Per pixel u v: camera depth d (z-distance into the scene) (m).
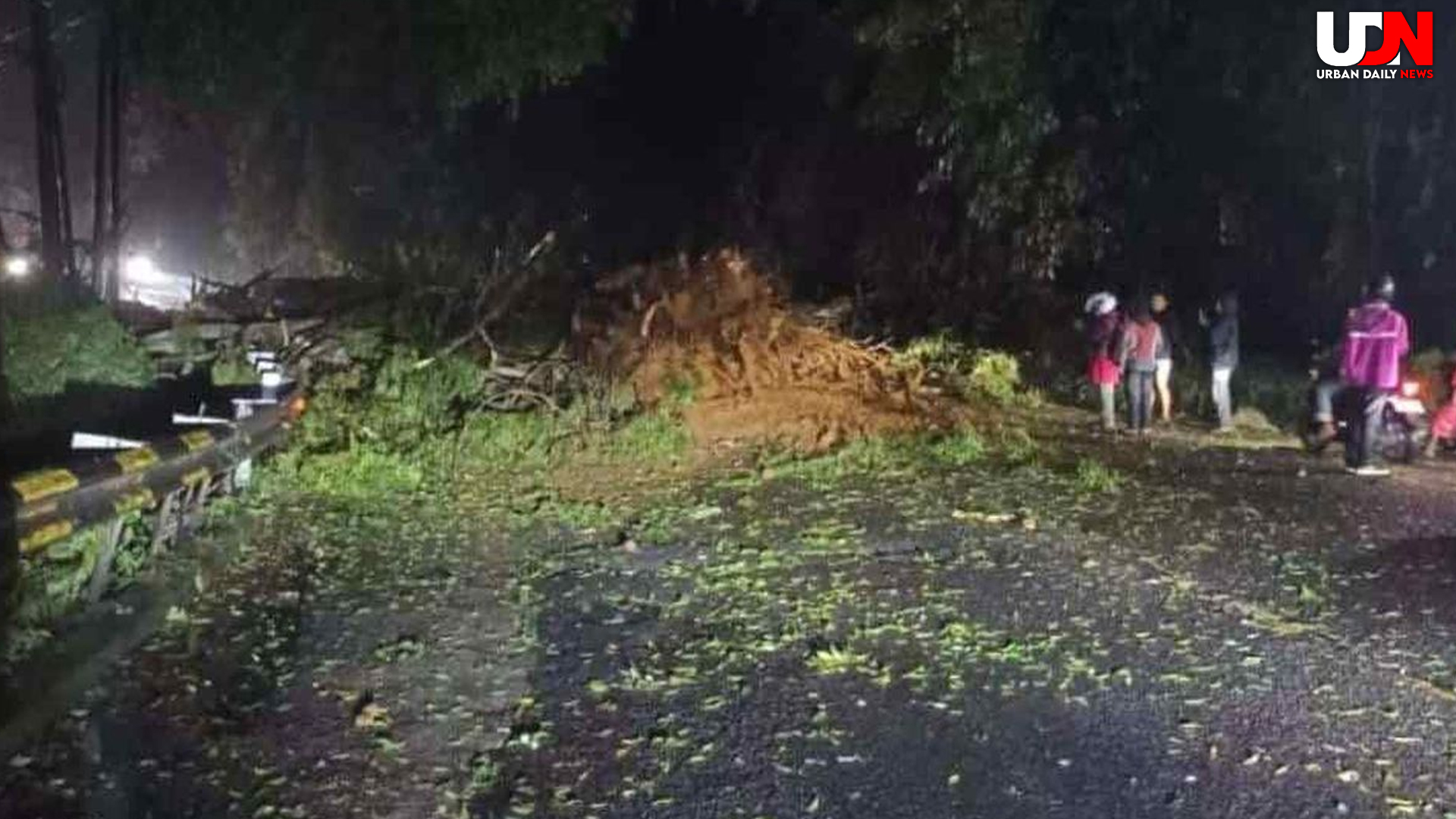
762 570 10.25
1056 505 12.68
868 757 6.66
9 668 7.04
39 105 17.55
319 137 28.44
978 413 18.19
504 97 19.69
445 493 13.00
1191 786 6.40
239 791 6.07
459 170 27.97
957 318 23.42
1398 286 20.77
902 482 13.77
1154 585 9.92
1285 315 22.58
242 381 15.39
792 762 6.59
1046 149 19.58
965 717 7.23
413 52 17.58
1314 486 13.86
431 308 18.41
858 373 18.83
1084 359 21.42
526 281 19.34
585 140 27.69
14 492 7.05
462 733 6.88
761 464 14.70
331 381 16.03
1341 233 20.34
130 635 7.94
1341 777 6.54
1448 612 9.37
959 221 24.39
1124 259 22.27
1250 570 10.42
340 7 17.31
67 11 19.86
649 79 26.92
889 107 18.56
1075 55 18.64
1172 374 20.11
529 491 13.25
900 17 17.09
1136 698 7.57
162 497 9.22
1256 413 18.28
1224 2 18.62
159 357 16.14
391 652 8.09
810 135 26.14
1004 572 10.23
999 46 16.80
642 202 27.94
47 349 13.43
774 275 20.56
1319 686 7.83
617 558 10.59
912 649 8.37
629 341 17.12
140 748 6.46
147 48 17.45
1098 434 17.23
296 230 31.36
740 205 26.70
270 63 17.86
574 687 7.59
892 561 10.53
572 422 15.85
